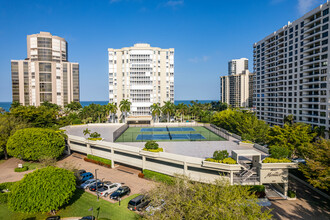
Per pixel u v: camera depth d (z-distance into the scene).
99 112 95.44
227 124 57.22
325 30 62.22
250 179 26.81
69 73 127.31
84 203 26.94
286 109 79.88
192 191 19.95
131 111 91.44
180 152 34.72
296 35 74.69
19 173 37.56
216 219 15.18
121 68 93.06
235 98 190.12
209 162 26.14
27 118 59.16
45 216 24.30
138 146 39.88
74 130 59.50
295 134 36.53
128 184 31.95
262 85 97.81
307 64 69.25
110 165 39.69
